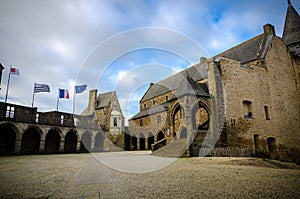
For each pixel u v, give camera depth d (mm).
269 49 20594
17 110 20812
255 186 4828
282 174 6613
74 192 4289
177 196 3984
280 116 19438
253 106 17844
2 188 4879
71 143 27766
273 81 20000
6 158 15477
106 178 5629
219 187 4715
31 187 4961
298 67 22281
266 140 17750
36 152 23781
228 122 15953
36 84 23344
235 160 10039
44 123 22875
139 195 4047
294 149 19422
